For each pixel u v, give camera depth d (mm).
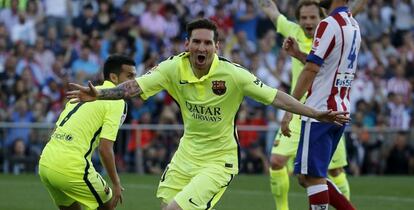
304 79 17891
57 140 18312
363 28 48375
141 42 43531
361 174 38656
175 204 16188
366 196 29375
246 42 44594
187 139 16891
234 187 31688
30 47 42438
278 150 22453
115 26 44281
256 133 38125
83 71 40250
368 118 41125
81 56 41344
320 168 18219
